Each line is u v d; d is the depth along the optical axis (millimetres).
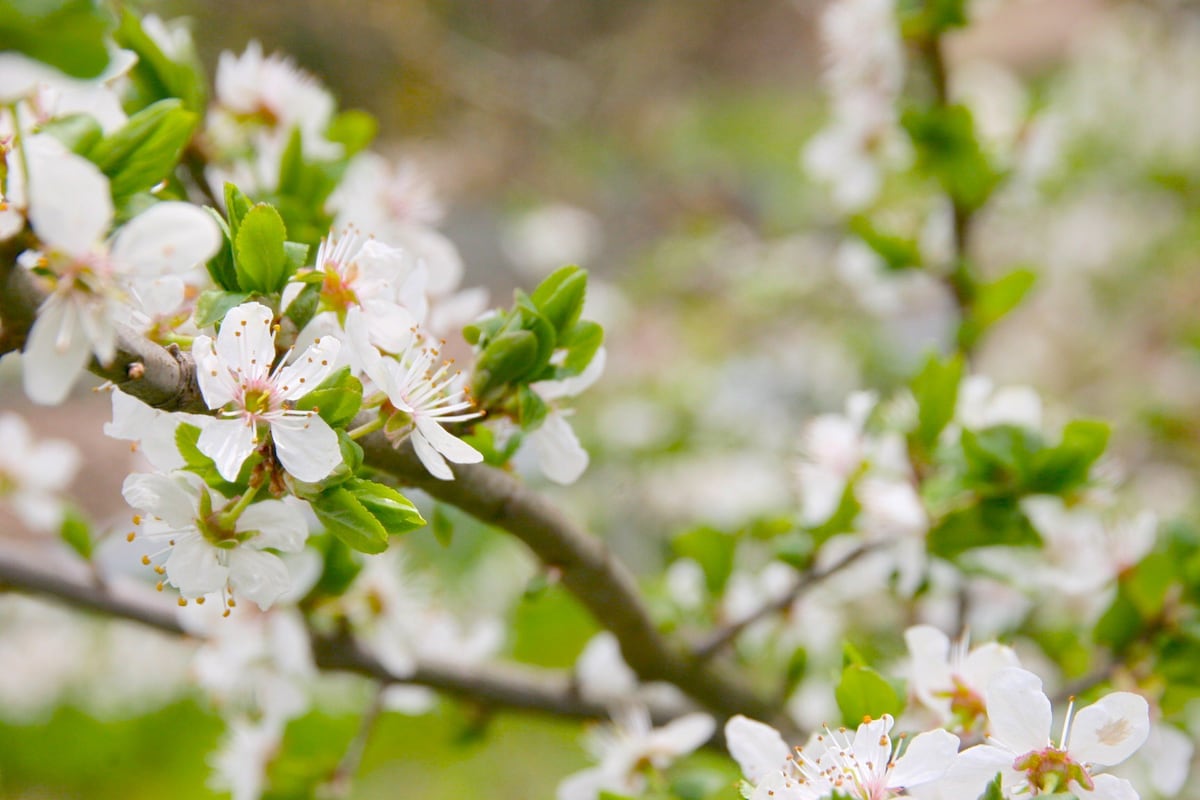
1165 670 552
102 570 591
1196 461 1261
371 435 468
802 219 1915
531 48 2510
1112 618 562
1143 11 1776
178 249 434
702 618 652
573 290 484
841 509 576
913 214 846
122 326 441
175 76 523
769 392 1410
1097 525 586
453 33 2264
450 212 2277
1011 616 708
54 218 424
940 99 721
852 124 780
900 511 568
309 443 447
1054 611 747
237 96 546
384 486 455
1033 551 589
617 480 1296
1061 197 1528
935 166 722
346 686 1117
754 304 1441
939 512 557
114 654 1318
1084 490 557
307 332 462
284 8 1957
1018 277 717
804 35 2965
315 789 582
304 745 1117
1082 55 1854
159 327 458
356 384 453
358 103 2057
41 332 432
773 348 1453
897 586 580
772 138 2574
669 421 1326
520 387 481
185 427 451
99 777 1277
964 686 497
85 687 1313
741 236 1856
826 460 588
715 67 2900
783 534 594
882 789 464
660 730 560
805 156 803
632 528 1289
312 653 576
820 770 470
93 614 590
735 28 2912
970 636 662
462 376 483
